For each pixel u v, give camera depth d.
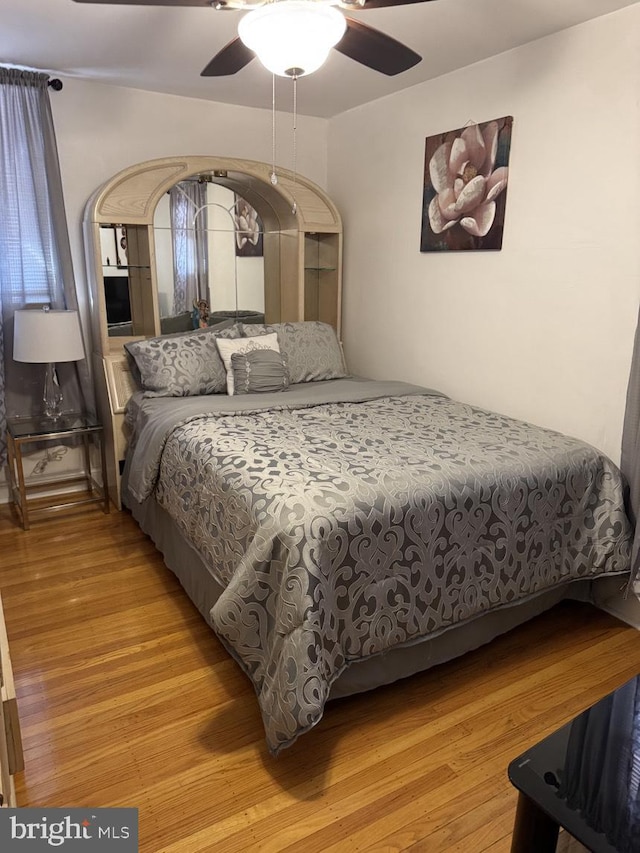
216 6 1.72
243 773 1.68
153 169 3.28
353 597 1.77
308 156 4.02
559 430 2.72
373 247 3.76
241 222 3.83
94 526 3.22
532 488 2.12
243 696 1.98
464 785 1.66
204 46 2.71
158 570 2.78
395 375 3.72
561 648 2.28
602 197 2.43
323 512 1.73
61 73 3.11
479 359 3.10
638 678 1.45
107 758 1.72
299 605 1.61
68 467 3.63
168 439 2.57
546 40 2.55
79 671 2.09
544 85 2.59
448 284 3.23
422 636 1.95
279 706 1.60
